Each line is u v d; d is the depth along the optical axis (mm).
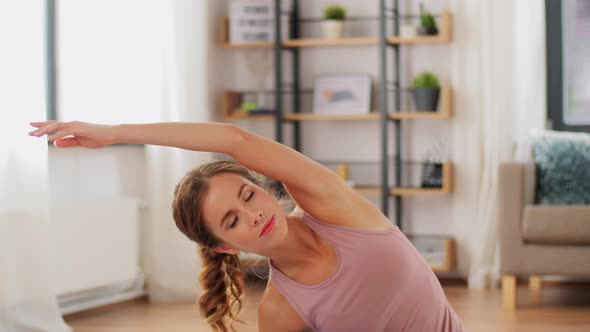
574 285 4645
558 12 4875
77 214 3867
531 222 3848
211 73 5012
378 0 5008
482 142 4793
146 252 4449
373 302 1676
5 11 3354
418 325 1726
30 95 3436
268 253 1660
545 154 4211
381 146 4688
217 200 1576
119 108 4348
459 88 4824
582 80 4879
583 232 3773
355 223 1673
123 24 4355
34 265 3424
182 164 4363
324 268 1677
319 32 5105
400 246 1686
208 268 1850
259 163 1587
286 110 5184
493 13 4688
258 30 4938
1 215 3332
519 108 4699
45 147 3465
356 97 4949
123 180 4355
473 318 3717
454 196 4855
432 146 4938
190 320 3830
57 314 3490
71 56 4098
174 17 4375
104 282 4020
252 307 3912
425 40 4695
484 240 4691
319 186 1638
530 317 3725
